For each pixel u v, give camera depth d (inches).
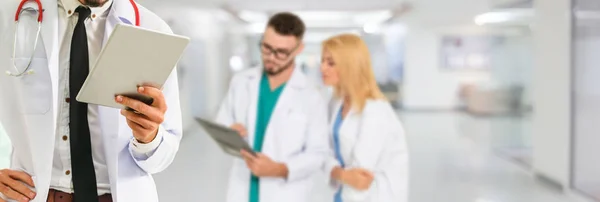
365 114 89.7
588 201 181.6
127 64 36.7
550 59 222.2
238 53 497.0
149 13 48.8
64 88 45.1
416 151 296.8
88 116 45.4
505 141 296.2
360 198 89.3
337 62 90.4
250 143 95.3
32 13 44.8
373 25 558.9
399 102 565.3
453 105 570.9
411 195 194.9
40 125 44.3
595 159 182.5
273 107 94.7
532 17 253.9
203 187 200.2
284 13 94.5
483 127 335.3
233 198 96.0
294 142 92.9
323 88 95.8
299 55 96.3
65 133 45.4
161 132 45.2
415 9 498.3
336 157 94.1
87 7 44.9
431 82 572.4
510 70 305.7
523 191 204.4
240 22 493.7
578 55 199.2
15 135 45.7
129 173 47.4
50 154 44.4
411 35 572.7
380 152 89.9
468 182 218.5
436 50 570.9
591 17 187.6
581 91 194.7
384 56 568.7
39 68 44.3
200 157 264.7
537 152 233.0
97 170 46.6
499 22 335.6
